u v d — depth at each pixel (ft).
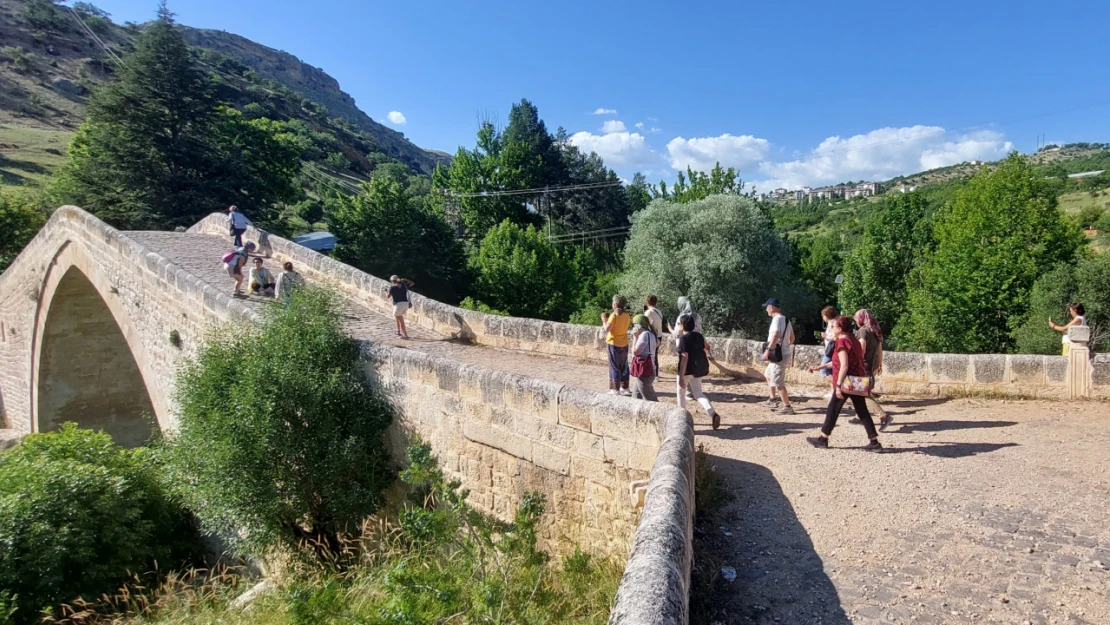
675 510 11.14
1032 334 77.61
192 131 104.47
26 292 64.28
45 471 28.37
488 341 40.29
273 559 26.89
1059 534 14.47
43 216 94.94
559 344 37.50
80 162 100.58
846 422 24.68
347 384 26.17
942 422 24.36
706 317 100.22
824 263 164.76
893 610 11.55
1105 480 17.87
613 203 202.08
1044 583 12.35
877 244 136.15
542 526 20.26
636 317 25.50
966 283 93.97
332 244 121.08
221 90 280.31
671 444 14.88
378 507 25.16
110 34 340.80
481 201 173.17
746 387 30.91
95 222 53.06
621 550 17.85
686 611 8.77
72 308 61.05
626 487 17.88
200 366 27.48
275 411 24.20
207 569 31.12
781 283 105.50
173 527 32.04
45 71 262.88
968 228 97.76
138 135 98.89
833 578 12.81
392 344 37.83
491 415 21.86
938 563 13.26
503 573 14.46
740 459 20.40
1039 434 22.47
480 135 178.09
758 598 12.17
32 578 25.14
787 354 26.73
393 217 119.65
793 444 21.85
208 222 67.21
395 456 25.77
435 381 23.95
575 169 203.51
